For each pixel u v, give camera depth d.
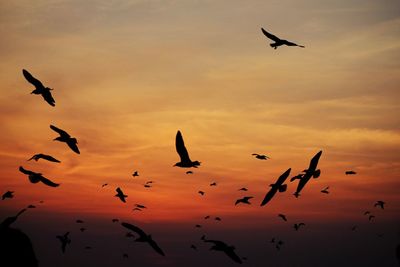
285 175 8.62
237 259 9.93
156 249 8.44
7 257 6.54
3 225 6.81
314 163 8.23
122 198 22.64
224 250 9.89
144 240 8.48
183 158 11.88
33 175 10.85
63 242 20.97
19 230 7.12
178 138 11.99
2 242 6.62
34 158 12.88
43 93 18.06
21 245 6.81
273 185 8.52
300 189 8.03
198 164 11.91
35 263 7.01
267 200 8.40
